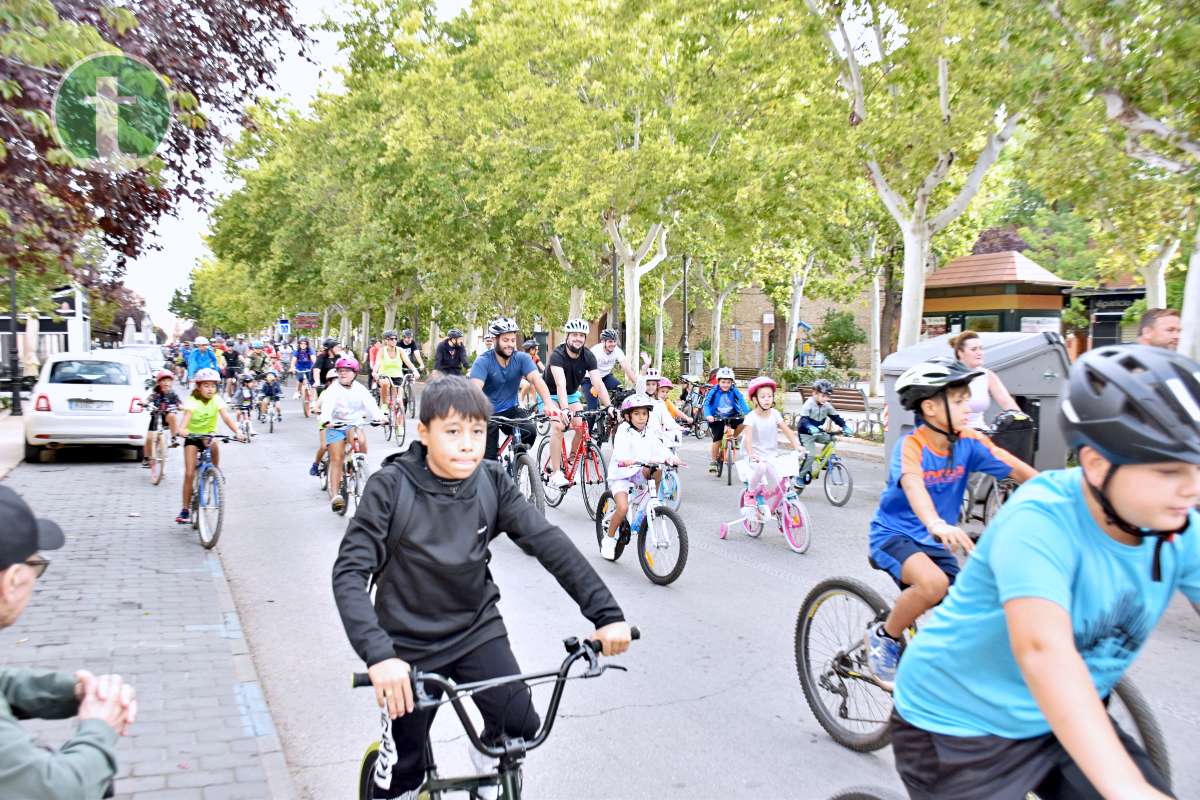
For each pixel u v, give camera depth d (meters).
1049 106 11.76
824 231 23.09
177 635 5.84
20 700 2.04
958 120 13.16
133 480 13.18
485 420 2.85
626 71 20.81
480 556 2.90
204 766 3.99
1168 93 10.62
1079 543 1.98
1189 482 1.82
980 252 37.31
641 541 7.84
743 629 6.37
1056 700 1.86
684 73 18.81
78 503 11.04
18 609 1.93
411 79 25.38
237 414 23.42
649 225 24.83
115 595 6.77
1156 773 2.22
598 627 2.77
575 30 21.61
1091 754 1.79
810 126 15.49
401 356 19.72
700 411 20.73
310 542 9.15
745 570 8.12
